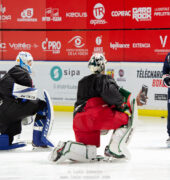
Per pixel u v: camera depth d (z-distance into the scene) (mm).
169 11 13672
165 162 7258
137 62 14172
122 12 14312
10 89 8055
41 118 8242
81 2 14812
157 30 13867
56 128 11422
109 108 6938
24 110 8125
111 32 14516
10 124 8297
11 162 7203
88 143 7090
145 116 14055
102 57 7250
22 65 8289
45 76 15352
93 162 7145
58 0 15031
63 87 15148
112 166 6871
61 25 15078
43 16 15234
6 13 15555
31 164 7027
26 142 8719
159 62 13836
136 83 14219
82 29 14859
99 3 14594
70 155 6969
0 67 15719
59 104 15250
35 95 8094
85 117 6891
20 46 15539
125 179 6035
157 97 13898
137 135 10398
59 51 15164
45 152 8141
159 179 6051
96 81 6945
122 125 7121
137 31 14148
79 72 14930
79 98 7121
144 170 6613
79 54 14938
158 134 10555
